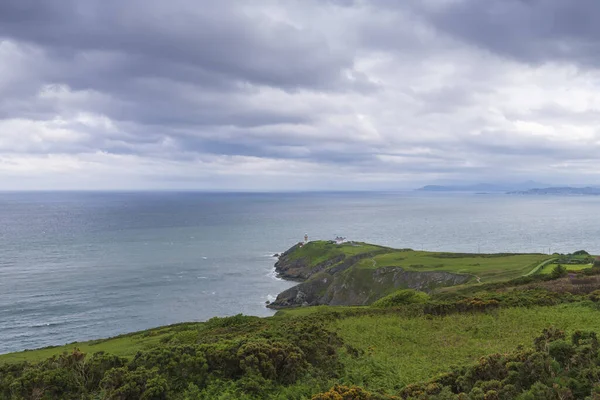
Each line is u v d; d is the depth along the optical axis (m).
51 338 68.69
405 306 32.66
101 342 44.09
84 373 15.12
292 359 15.64
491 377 13.33
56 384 14.28
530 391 11.38
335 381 15.33
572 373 12.34
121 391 13.17
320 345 18.67
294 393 13.94
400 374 17.19
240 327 32.97
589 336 14.90
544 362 12.71
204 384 14.40
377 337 23.91
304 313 43.12
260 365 14.95
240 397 13.40
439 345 22.05
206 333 32.31
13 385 14.01
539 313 26.17
